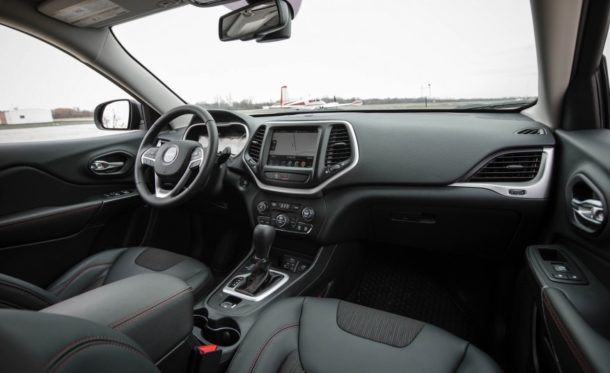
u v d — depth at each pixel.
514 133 1.42
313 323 1.07
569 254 1.16
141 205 2.12
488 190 1.43
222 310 1.43
